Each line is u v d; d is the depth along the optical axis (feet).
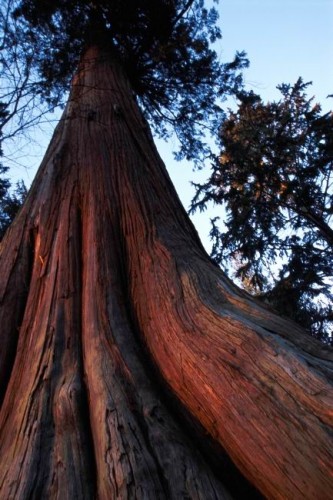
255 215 28.25
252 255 28.68
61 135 14.15
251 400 4.63
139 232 9.44
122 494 4.25
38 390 6.27
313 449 3.92
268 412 4.41
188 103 28.22
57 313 7.86
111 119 14.58
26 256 10.13
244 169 27.55
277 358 4.80
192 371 5.57
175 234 9.41
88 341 7.08
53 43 21.62
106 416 5.33
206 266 7.87
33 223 10.77
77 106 15.31
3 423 6.20
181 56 25.44
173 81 26.91
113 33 24.72
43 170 12.67
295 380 4.47
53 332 7.41
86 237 9.82
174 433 5.15
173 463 4.66
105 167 11.85
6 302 8.86
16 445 5.43
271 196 28.02
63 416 5.67
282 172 27.94
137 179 11.51
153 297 7.45
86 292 8.28
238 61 26.53
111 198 10.63
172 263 7.93
